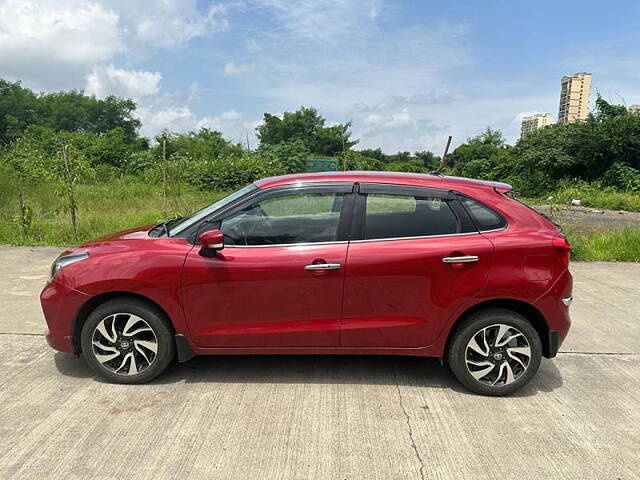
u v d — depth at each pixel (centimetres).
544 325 359
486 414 335
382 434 308
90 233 976
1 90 6781
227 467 273
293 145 3061
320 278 347
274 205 364
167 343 362
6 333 466
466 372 358
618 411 342
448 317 352
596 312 559
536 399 358
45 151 3119
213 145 3947
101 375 379
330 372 394
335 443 298
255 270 348
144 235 396
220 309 355
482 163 3494
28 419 318
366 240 353
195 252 356
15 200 1340
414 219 359
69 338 367
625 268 780
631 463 283
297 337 358
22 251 847
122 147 3428
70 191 939
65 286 359
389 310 353
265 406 340
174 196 1412
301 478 265
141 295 356
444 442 301
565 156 2630
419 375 392
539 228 357
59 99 7231
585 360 429
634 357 437
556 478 269
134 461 276
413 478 267
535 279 347
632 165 2553
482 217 359
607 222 1448
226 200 389
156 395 352
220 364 406
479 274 346
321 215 360
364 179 369
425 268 346
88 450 286
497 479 267
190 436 302
